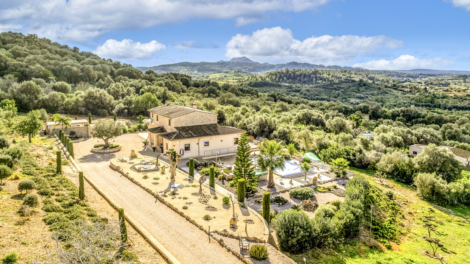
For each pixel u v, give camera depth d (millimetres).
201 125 52531
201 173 39969
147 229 23297
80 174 26219
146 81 146000
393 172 48406
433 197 39281
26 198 22141
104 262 15750
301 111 96938
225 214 26859
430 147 47094
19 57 135375
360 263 22531
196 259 19453
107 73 157375
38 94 92562
